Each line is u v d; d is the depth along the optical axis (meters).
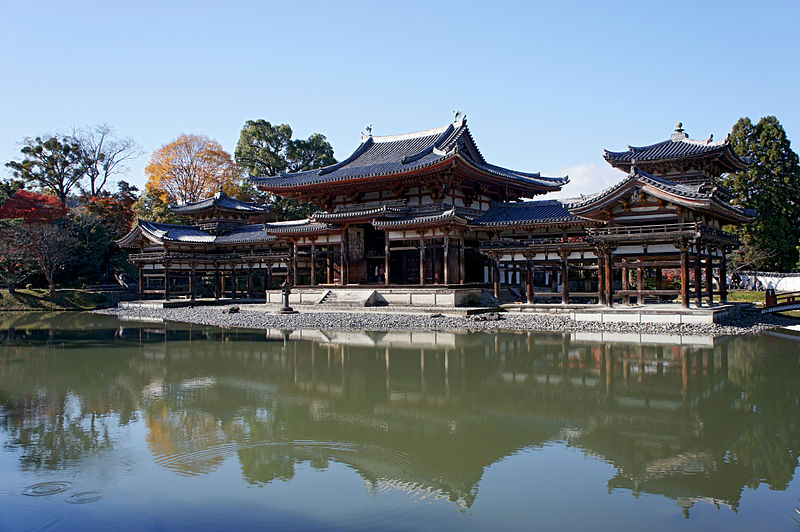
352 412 16.03
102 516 9.59
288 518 9.50
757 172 59.75
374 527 9.19
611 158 41.44
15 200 65.00
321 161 88.38
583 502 10.08
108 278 79.00
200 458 12.44
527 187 56.88
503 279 51.41
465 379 20.23
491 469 11.66
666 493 10.39
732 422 14.62
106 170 89.00
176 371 22.34
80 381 20.55
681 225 31.77
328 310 47.69
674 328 30.52
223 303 60.66
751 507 9.83
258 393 18.44
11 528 9.19
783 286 54.78
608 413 15.68
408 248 47.72
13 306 63.38
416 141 59.47
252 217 79.12
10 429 14.56
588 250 38.09
